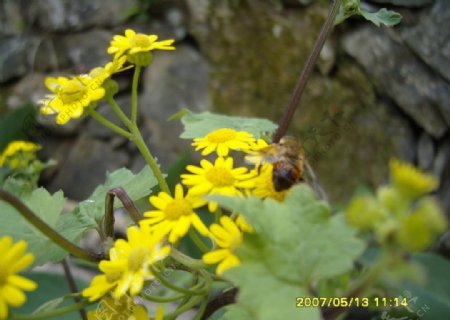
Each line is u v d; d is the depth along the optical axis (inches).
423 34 19.1
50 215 7.0
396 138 19.7
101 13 22.6
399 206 4.3
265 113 21.1
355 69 20.0
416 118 19.4
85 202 7.8
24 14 23.5
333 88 20.2
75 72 11.8
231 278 5.1
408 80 19.3
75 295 6.7
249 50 21.3
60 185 23.0
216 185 6.3
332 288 5.4
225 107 21.4
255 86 21.3
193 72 21.7
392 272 4.4
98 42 22.5
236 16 21.4
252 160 6.4
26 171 11.4
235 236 5.8
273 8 21.0
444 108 18.9
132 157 22.7
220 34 21.5
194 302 6.5
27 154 11.5
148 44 7.6
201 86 21.7
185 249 11.9
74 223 7.6
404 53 19.3
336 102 20.2
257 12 21.2
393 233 4.2
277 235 5.2
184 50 21.9
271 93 21.1
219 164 6.5
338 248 5.1
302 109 20.5
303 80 8.4
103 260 6.5
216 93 21.5
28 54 23.3
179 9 21.9
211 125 8.9
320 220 5.2
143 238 6.0
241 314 6.5
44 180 23.0
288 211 5.3
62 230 7.5
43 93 22.8
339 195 20.0
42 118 16.8
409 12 19.1
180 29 22.0
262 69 21.1
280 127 8.5
